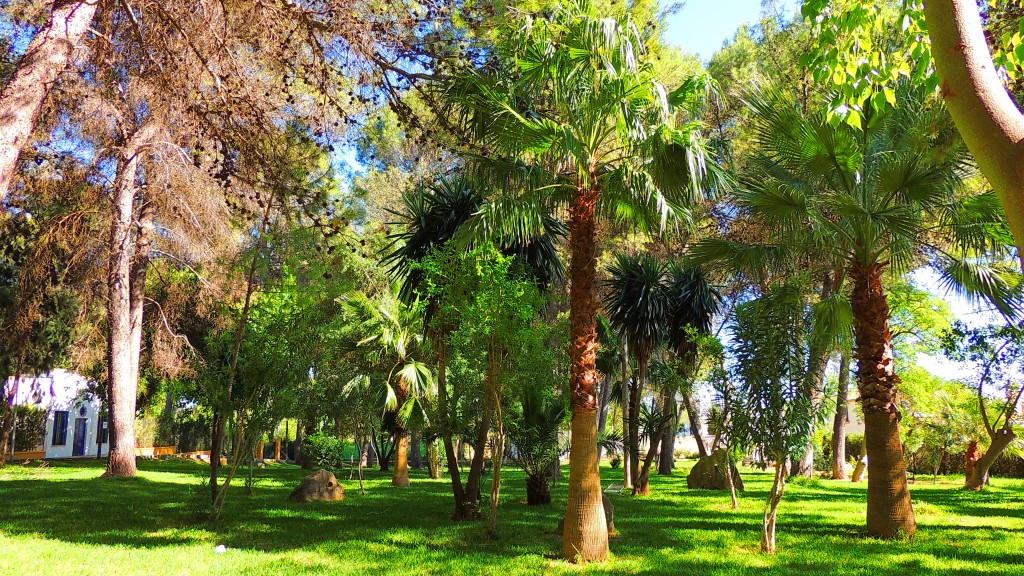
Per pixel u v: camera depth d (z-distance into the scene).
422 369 15.56
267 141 7.32
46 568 6.55
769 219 10.21
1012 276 10.21
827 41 5.67
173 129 8.80
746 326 8.95
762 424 8.46
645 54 8.84
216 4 6.63
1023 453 22.27
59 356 23.27
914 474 28.72
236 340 11.55
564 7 7.84
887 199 9.88
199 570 6.70
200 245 15.38
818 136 9.83
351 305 16.03
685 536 9.43
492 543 8.62
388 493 15.70
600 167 9.09
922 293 21.20
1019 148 2.21
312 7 6.91
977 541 9.01
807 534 9.77
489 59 7.71
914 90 9.74
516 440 13.06
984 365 18.69
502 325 8.77
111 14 6.62
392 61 7.36
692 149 8.16
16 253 19.14
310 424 16.78
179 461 29.09
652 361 17.86
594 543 7.59
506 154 9.19
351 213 8.13
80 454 34.72
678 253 21.50
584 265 8.14
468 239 8.71
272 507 12.32
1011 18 7.73
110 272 18.38
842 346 11.62
